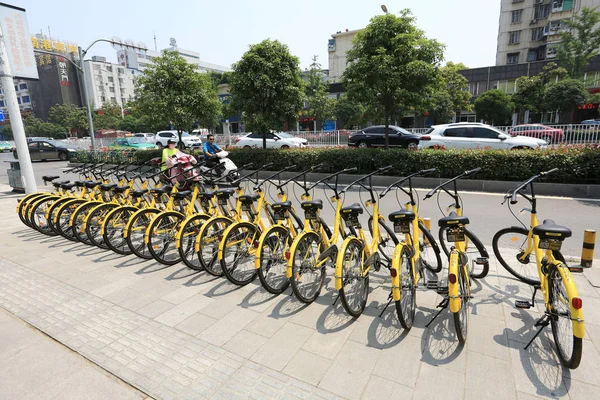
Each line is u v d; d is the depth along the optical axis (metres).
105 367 2.59
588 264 3.17
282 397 2.24
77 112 54.50
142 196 5.24
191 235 4.23
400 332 2.89
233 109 12.84
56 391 2.36
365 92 10.09
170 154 7.15
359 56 10.30
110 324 3.15
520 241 4.02
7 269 4.44
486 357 2.56
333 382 2.36
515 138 12.08
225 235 3.72
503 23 40.31
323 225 3.94
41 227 5.91
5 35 8.23
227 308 3.37
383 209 7.30
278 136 18.61
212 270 4.07
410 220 3.12
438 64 10.19
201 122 15.01
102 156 16.53
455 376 2.38
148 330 3.04
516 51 40.00
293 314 3.22
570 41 29.44
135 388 2.38
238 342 2.83
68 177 13.76
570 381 2.30
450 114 27.22
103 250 5.04
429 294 3.54
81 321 3.21
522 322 3.00
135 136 31.16
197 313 3.30
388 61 9.38
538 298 3.39
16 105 8.51
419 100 10.05
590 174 7.97
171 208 4.73
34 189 9.02
